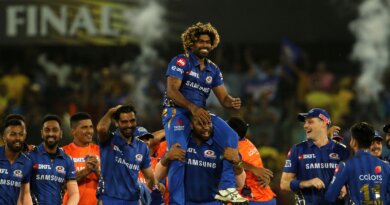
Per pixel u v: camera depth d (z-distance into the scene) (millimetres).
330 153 31359
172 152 27938
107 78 62531
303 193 31406
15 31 61125
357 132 29578
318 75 60031
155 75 61656
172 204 28312
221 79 29297
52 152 32094
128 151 31734
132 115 31328
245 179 33969
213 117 29125
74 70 64125
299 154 31672
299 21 59094
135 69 62344
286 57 59938
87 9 60688
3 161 30656
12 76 64125
